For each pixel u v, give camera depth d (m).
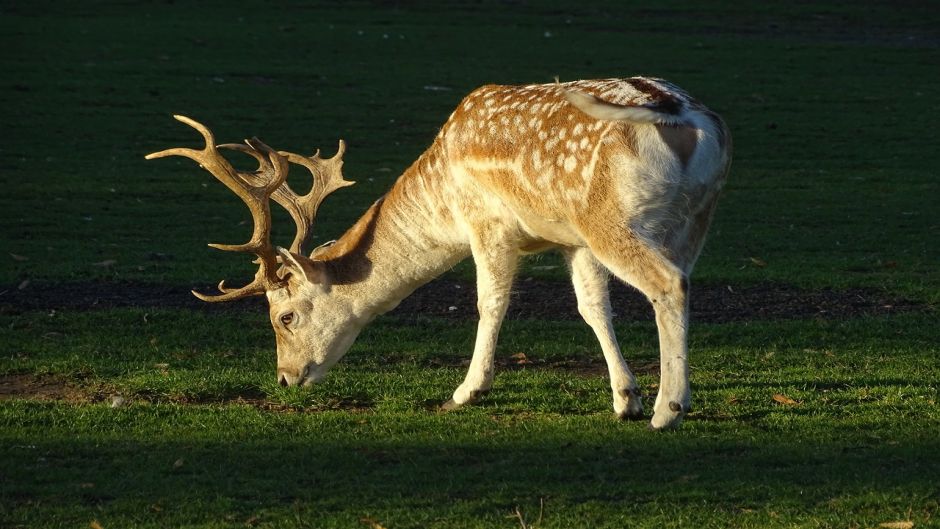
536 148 16.84
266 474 15.23
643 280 16.03
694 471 15.12
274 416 17.88
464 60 60.34
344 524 13.53
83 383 19.73
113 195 36.12
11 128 44.22
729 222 34.09
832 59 62.03
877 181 39.50
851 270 28.70
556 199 16.75
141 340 22.39
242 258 29.50
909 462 15.34
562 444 16.30
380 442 16.58
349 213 34.72
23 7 72.25
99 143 42.78
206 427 17.30
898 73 58.59
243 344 22.33
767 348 22.03
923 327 23.27
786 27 73.25
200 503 14.14
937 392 18.67
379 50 62.75
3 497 14.37
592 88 16.83
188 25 68.38
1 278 26.72
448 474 15.12
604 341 17.77
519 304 25.83
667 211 16.05
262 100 50.66
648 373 20.64
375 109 49.66
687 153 15.81
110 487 14.70
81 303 25.14
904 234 32.56
